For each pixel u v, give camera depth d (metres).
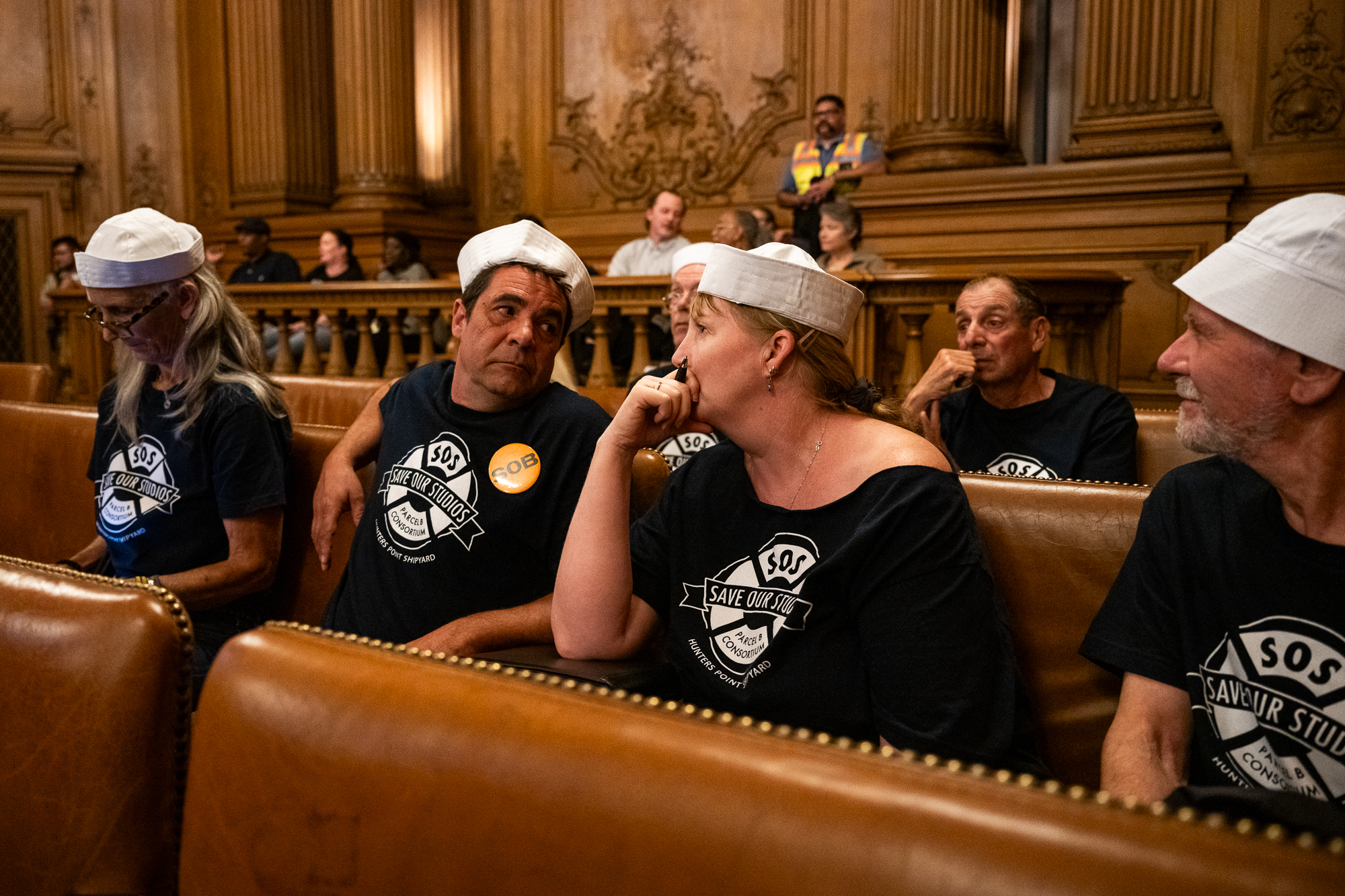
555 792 0.70
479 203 9.43
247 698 0.84
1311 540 1.11
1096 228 5.92
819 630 1.38
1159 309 5.80
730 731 0.69
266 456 2.15
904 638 1.29
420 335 5.88
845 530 1.37
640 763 0.69
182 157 10.12
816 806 0.63
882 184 6.51
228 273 9.77
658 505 1.61
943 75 6.38
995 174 6.11
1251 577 1.16
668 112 8.42
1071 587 1.49
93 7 9.98
